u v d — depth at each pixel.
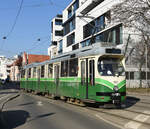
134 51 32.19
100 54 12.09
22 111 12.41
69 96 14.82
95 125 8.49
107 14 33.97
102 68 12.18
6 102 17.55
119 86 12.05
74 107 13.69
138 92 26.50
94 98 12.09
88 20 41.41
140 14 23.83
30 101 17.91
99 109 12.61
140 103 15.58
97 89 11.93
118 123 8.88
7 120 9.77
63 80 15.92
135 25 25.47
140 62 32.50
